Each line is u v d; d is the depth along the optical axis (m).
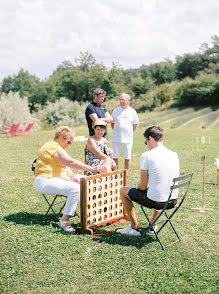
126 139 8.33
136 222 4.99
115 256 4.17
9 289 3.42
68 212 5.05
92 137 5.85
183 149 15.38
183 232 5.08
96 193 5.14
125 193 4.78
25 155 13.26
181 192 7.59
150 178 4.50
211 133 24.47
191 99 56.06
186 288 3.47
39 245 4.42
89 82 80.69
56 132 5.34
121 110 8.27
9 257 4.08
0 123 29.88
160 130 4.62
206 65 79.31
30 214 5.82
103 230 5.16
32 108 91.44
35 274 3.71
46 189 5.14
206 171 10.14
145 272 3.78
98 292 3.40
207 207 6.44
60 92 86.62
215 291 3.41
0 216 5.65
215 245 4.58
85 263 3.99
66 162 5.15
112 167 5.80
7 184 8.13
